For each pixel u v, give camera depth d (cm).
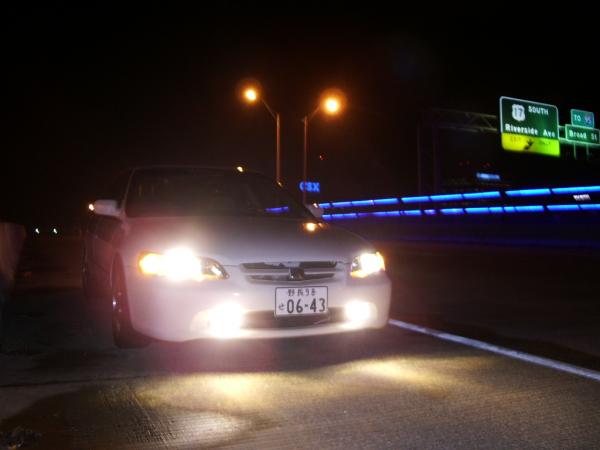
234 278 448
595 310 727
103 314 688
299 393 404
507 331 602
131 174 636
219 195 610
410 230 2694
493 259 1480
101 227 674
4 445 318
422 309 735
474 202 3212
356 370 458
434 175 3644
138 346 508
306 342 546
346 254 484
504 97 3556
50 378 436
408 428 343
